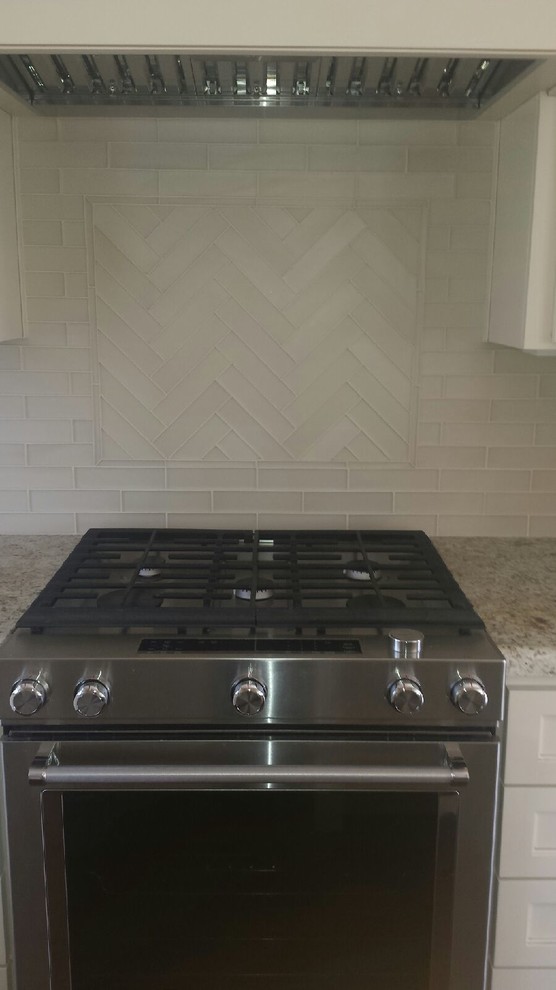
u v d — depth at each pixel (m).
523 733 1.55
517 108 1.87
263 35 1.50
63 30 1.49
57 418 2.15
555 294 1.77
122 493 2.19
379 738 1.54
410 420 2.16
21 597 1.76
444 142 2.04
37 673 1.48
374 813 1.55
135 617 1.59
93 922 1.59
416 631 1.53
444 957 1.60
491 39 1.50
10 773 1.52
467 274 2.09
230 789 1.52
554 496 2.21
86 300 2.09
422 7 1.50
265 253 2.08
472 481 2.20
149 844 1.56
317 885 1.58
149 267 2.08
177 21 1.49
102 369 2.13
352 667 1.49
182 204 2.05
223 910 1.59
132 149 2.03
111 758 1.52
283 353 2.12
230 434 2.17
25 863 1.56
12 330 2.01
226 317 2.11
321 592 1.75
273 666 1.49
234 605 1.70
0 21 1.49
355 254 2.08
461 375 2.14
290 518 2.21
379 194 2.06
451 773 1.48
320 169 2.05
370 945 1.61
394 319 2.11
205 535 2.11
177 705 1.50
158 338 2.12
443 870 1.57
